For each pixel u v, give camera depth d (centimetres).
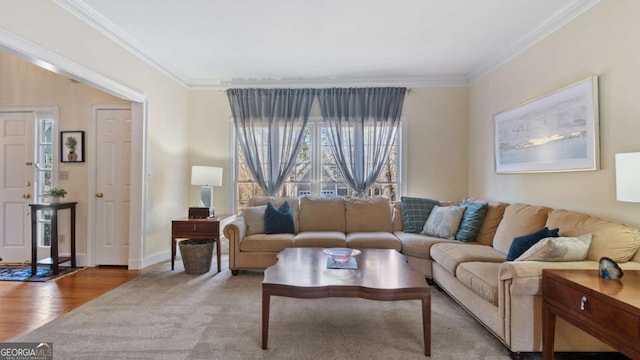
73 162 402
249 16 297
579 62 267
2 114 405
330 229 406
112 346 212
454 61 406
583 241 207
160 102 414
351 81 470
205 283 339
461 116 471
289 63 414
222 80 481
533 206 298
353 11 287
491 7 279
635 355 136
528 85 334
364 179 467
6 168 404
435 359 200
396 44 356
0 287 323
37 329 235
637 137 218
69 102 403
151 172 398
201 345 214
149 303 284
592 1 252
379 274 231
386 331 236
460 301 268
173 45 361
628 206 225
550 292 185
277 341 220
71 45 274
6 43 218
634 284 164
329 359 199
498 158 386
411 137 473
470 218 343
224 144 488
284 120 472
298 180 484
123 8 282
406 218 402
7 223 404
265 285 211
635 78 219
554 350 192
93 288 322
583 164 258
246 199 489
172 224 382
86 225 402
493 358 202
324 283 212
